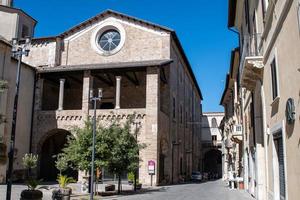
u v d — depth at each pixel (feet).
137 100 132.16
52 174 125.70
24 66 111.96
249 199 63.10
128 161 78.33
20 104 108.58
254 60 47.16
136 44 129.80
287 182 33.88
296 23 28.91
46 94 129.39
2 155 77.87
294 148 31.09
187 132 174.29
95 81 136.46
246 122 79.15
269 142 45.01
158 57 127.34
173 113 138.92
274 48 38.70
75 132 76.89
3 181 91.04
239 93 99.45
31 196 48.88
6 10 126.72
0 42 92.17
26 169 107.14
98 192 74.54
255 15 53.01
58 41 133.08
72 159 73.51
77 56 133.18
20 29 128.36
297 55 29.04
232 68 106.63
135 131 101.76
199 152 228.02
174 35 130.93
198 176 162.09
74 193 73.77
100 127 76.13
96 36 133.59
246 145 80.94
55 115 115.14
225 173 171.83
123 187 97.19
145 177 105.81
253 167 66.39
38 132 114.83
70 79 130.21
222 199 64.90
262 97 48.49
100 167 73.00
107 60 130.93
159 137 111.86
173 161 135.74
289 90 32.35
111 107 134.51
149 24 128.98
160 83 123.13
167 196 71.92
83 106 113.60
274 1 37.17
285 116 34.09
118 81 114.93
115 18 133.18
